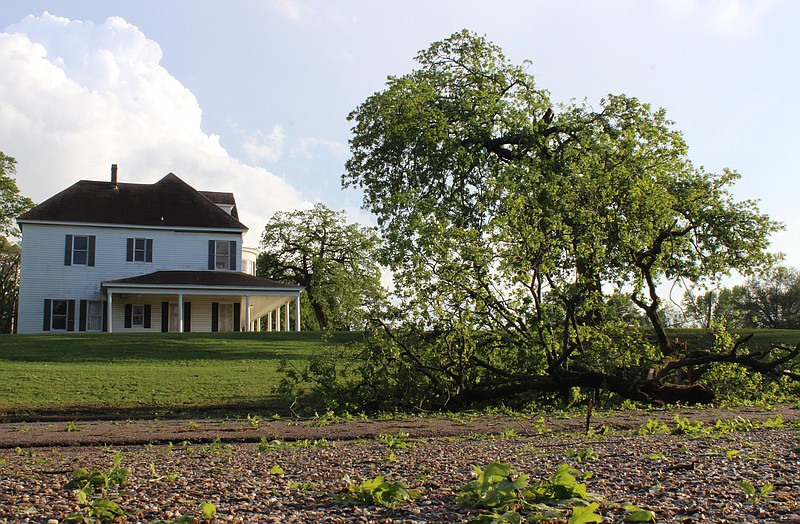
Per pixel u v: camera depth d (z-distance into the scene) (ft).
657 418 45.01
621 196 64.64
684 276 74.64
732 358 61.16
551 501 17.79
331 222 203.31
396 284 55.47
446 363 56.65
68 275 132.05
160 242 136.36
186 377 72.08
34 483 23.12
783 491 18.85
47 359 82.99
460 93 104.06
